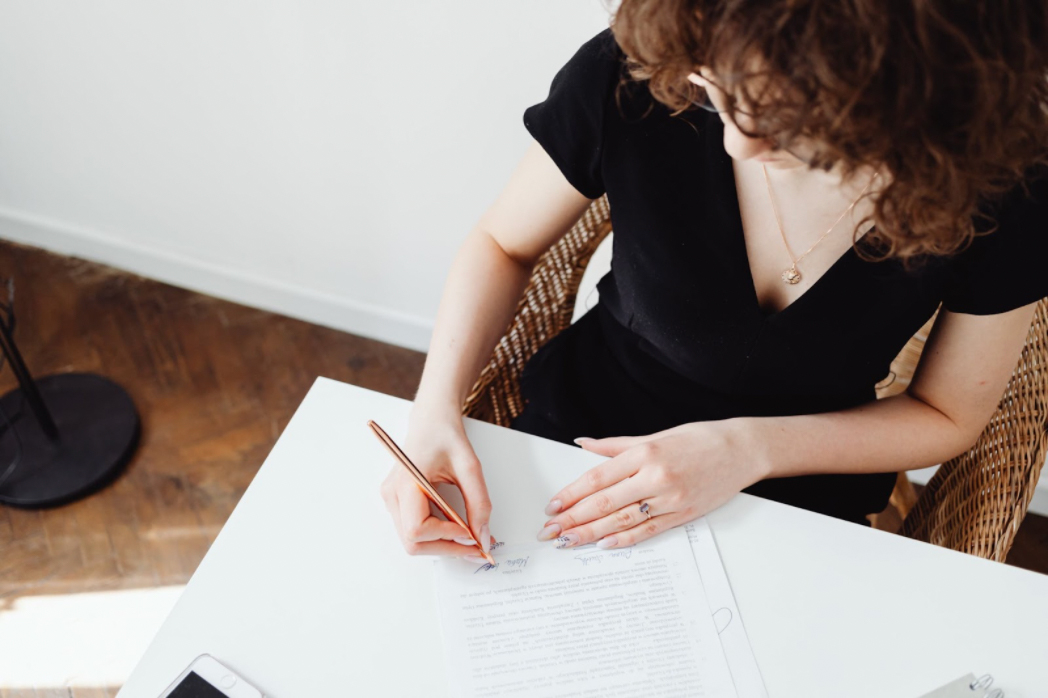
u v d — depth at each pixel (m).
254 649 0.72
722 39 0.55
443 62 1.40
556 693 0.71
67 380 1.80
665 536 0.81
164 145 1.72
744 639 0.75
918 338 1.19
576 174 0.96
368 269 1.83
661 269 0.92
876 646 0.75
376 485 0.83
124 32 1.53
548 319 1.20
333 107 1.53
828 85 0.53
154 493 1.69
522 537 0.80
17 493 1.63
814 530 0.82
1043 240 0.82
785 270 0.89
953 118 0.56
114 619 1.52
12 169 1.88
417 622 0.74
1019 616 0.78
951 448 0.97
